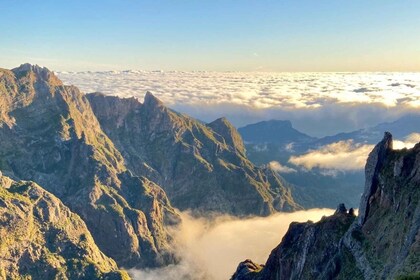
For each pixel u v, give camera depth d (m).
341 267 175.50
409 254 134.38
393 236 159.25
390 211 173.62
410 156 179.25
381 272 150.12
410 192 166.75
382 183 183.12
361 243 174.12
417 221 146.62
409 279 109.31
